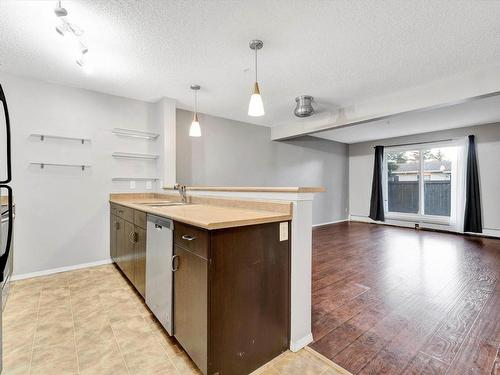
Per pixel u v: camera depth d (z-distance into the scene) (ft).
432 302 7.44
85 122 10.42
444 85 9.84
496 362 4.94
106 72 9.07
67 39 7.00
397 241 15.31
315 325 6.24
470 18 6.24
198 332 4.42
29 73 9.03
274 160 17.87
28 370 4.75
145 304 7.23
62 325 6.18
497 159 16.16
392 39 7.16
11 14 5.98
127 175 11.40
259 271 4.85
